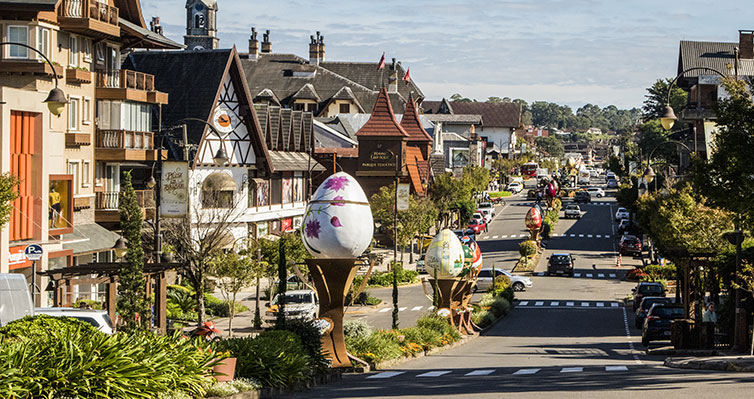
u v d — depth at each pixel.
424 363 44.56
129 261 43.91
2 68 65.19
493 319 73.81
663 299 70.12
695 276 56.56
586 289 104.69
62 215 64.88
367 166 148.50
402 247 122.56
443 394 26.14
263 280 99.00
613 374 33.28
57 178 63.78
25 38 65.50
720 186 41.19
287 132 124.75
